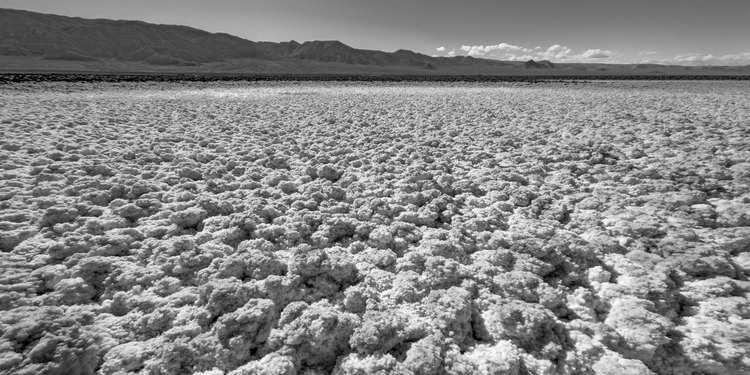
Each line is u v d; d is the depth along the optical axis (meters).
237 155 6.96
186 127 9.42
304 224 4.11
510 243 3.84
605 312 2.95
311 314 2.68
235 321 2.60
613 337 2.61
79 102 13.45
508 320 2.68
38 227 3.97
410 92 22.56
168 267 3.39
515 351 2.49
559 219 4.47
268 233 3.98
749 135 8.03
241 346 2.48
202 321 2.72
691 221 4.21
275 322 2.75
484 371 2.38
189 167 5.93
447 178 5.67
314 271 3.28
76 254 3.45
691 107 13.37
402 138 8.70
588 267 3.45
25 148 6.59
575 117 11.43
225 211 4.56
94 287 3.14
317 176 6.09
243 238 4.00
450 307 2.80
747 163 5.92
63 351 2.26
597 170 6.07
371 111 13.12
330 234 4.05
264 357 2.42
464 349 2.61
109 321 2.76
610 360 2.44
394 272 3.49
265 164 6.56
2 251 3.59
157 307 2.88
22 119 9.21
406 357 2.45
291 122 10.66
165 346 2.45
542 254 3.54
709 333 2.66
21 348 2.26
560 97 18.59
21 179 5.19
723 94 19.06
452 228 4.26
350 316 2.73
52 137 7.56
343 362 2.41
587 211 4.58
